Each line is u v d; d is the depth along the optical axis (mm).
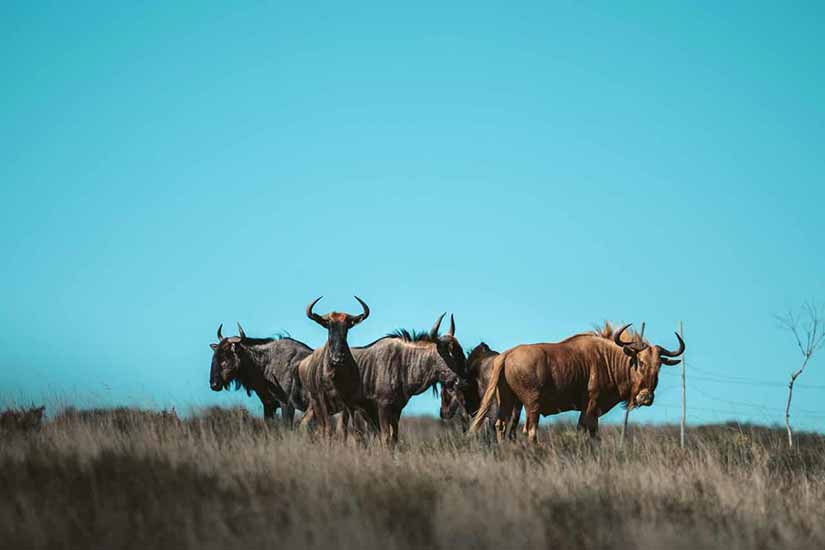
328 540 32500
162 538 33688
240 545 32469
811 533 41844
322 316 66062
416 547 34188
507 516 37250
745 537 39062
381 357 68875
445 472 47000
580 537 37219
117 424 59750
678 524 39438
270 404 84062
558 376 69312
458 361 68688
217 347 82000
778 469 62500
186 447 49875
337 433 60750
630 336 72062
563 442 63656
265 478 42344
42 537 32688
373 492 40625
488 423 71062
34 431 56938
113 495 39125
